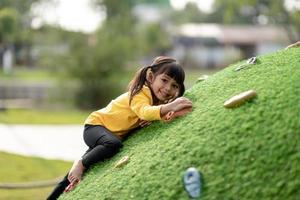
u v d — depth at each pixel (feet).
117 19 99.35
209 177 12.18
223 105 13.88
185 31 198.08
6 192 30.86
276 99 12.96
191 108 15.12
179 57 191.93
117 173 14.42
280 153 11.64
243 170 11.85
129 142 15.92
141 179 13.30
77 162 16.17
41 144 47.73
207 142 12.90
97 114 16.61
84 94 85.51
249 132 12.45
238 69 16.30
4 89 92.94
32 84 97.91
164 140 14.24
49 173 35.94
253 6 91.97
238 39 187.11
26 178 34.12
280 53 16.31
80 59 84.28
